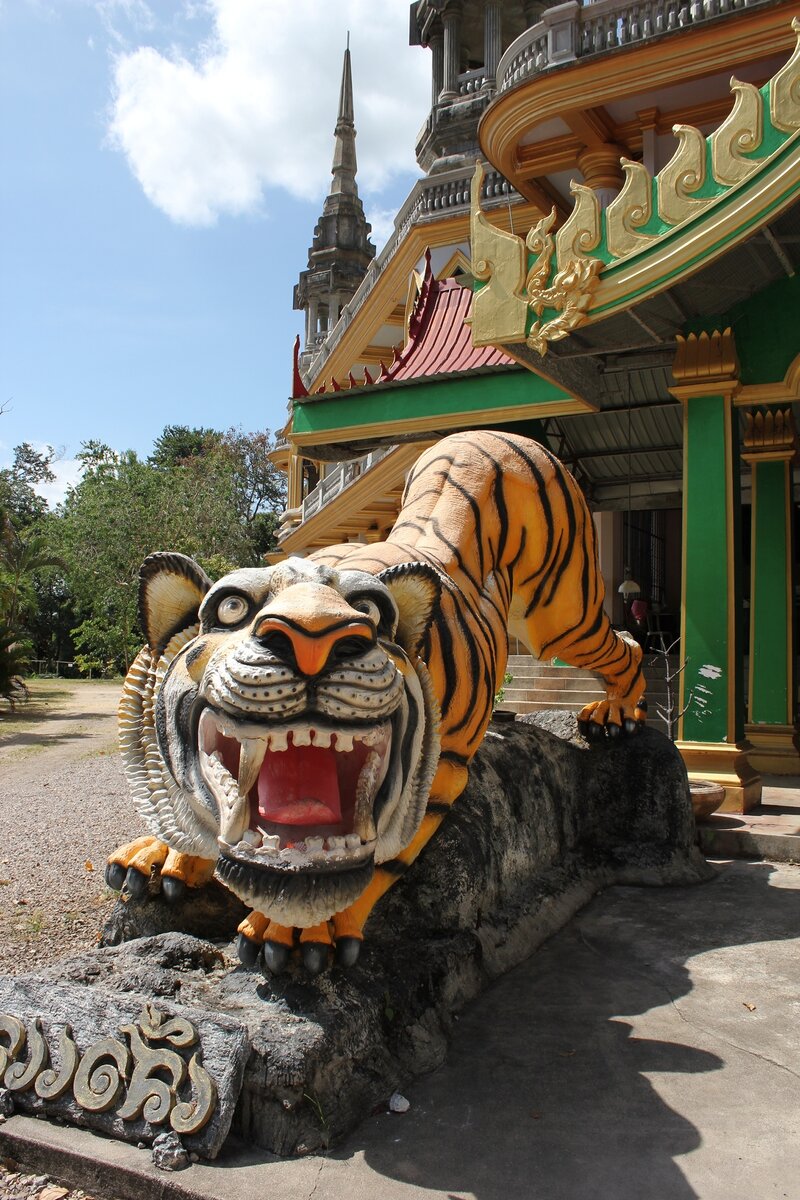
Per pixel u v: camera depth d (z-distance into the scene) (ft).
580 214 22.94
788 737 31.65
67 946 15.26
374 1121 9.55
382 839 10.12
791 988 13.25
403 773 10.39
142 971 10.61
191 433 199.00
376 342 66.28
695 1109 9.86
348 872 8.87
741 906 17.35
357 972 10.79
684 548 25.20
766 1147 9.14
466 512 15.93
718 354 24.97
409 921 12.90
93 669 126.72
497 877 14.99
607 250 22.67
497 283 24.16
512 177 36.96
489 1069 10.74
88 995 9.84
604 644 19.72
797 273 24.81
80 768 38.42
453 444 17.51
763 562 32.55
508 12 63.98
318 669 8.38
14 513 148.56
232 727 8.75
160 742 10.48
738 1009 12.51
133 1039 9.36
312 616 8.39
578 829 19.44
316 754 9.38
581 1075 10.60
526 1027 11.89
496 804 15.72
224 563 119.44
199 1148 8.73
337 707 8.54
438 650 12.78
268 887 8.73
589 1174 8.64
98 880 19.69
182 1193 8.29
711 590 24.73
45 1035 9.84
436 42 64.80
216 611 10.03
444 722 12.95
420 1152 8.96
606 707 20.84
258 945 10.39
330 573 9.77
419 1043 10.78
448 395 30.30
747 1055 11.16
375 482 51.75
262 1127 9.02
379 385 30.86
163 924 12.57
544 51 33.55
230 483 138.21
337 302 103.35
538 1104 9.94
